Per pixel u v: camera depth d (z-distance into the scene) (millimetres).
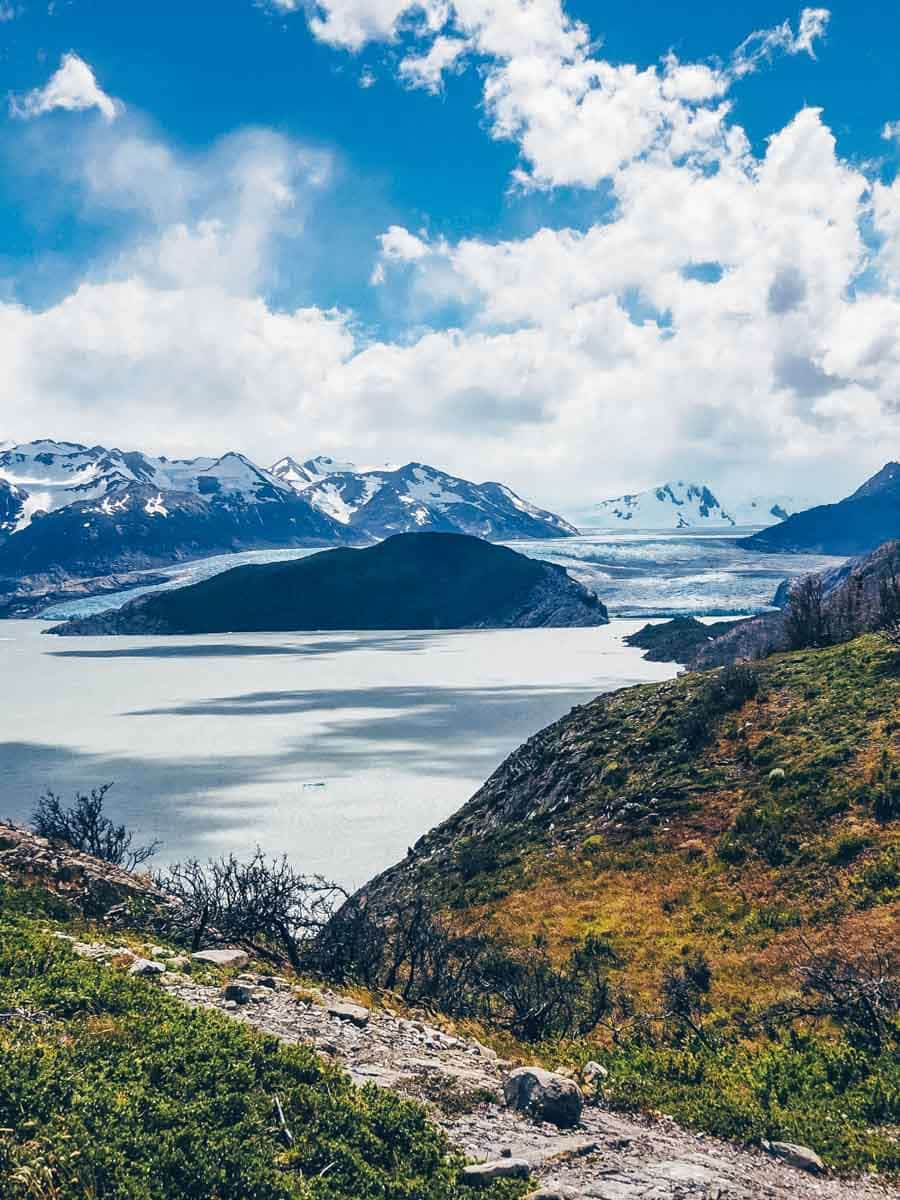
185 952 21297
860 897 38531
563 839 55375
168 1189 10078
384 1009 20062
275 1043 14055
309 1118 12180
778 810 48812
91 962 17516
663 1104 16531
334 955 24703
